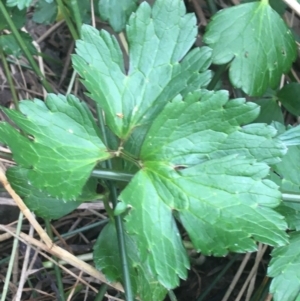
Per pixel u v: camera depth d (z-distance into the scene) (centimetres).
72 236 21
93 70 15
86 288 19
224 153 14
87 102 23
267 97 21
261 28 18
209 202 14
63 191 14
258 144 14
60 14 24
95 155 14
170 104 14
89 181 16
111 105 15
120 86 16
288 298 15
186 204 14
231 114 14
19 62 24
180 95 14
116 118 15
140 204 14
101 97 15
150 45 16
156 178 14
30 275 19
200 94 14
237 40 18
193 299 20
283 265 15
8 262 20
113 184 16
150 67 16
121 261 15
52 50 26
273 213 14
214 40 18
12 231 19
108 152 15
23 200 16
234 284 19
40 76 20
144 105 16
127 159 15
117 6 19
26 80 24
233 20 18
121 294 19
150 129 14
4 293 17
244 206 14
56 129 14
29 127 14
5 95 24
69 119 15
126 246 16
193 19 16
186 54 16
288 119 22
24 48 19
